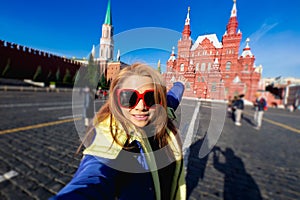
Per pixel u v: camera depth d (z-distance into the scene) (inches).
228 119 412.8
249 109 837.8
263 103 311.6
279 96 1651.1
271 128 323.9
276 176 119.1
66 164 110.7
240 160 144.9
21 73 1189.7
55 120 240.7
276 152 173.0
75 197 23.0
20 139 152.6
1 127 187.0
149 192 28.5
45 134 171.5
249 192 98.5
